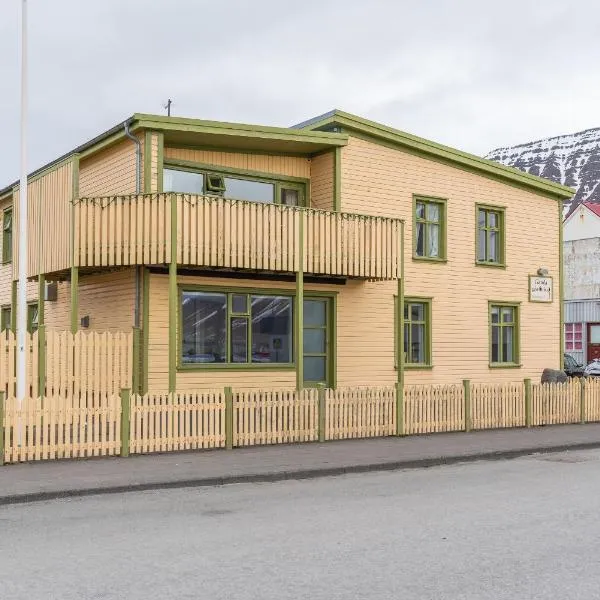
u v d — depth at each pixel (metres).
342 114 21.67
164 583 6.63
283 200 22.02
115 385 15.93
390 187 22.98
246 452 14.96
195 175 20.39
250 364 20.45
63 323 22.45
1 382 14.08
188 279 19.45
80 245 17.95
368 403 17.47
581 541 8.23
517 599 6.24
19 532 8.72
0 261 27.03
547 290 26.80
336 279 21.92
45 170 20.67
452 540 8.25
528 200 26.50
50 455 13.55
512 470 14.04
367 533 8.58
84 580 6.73
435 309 24.00
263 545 8.01
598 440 17.94
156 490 11.67
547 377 25.80
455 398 19.00
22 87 14.05
